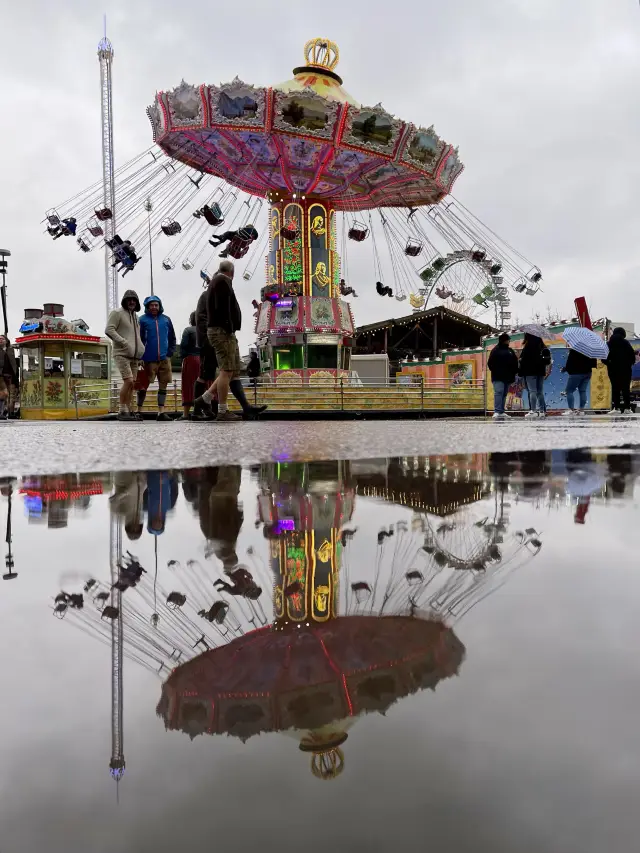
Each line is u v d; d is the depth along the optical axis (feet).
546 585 2.29
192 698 1.26
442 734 1.06
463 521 4.02
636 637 1.66
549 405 63.05
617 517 4.13
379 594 2.21
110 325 34.17
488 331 119.24
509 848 0.75
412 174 73.72
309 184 76.38
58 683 1.35
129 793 0.91
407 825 0.81
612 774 0.94
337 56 77.46
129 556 3.01
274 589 2.31
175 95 63.77
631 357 38.99
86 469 8.15
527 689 1.28
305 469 8.01
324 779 0.93
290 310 77.97
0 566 2.79
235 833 0.80
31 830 0.81
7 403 53.42
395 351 126.41
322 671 1.40
